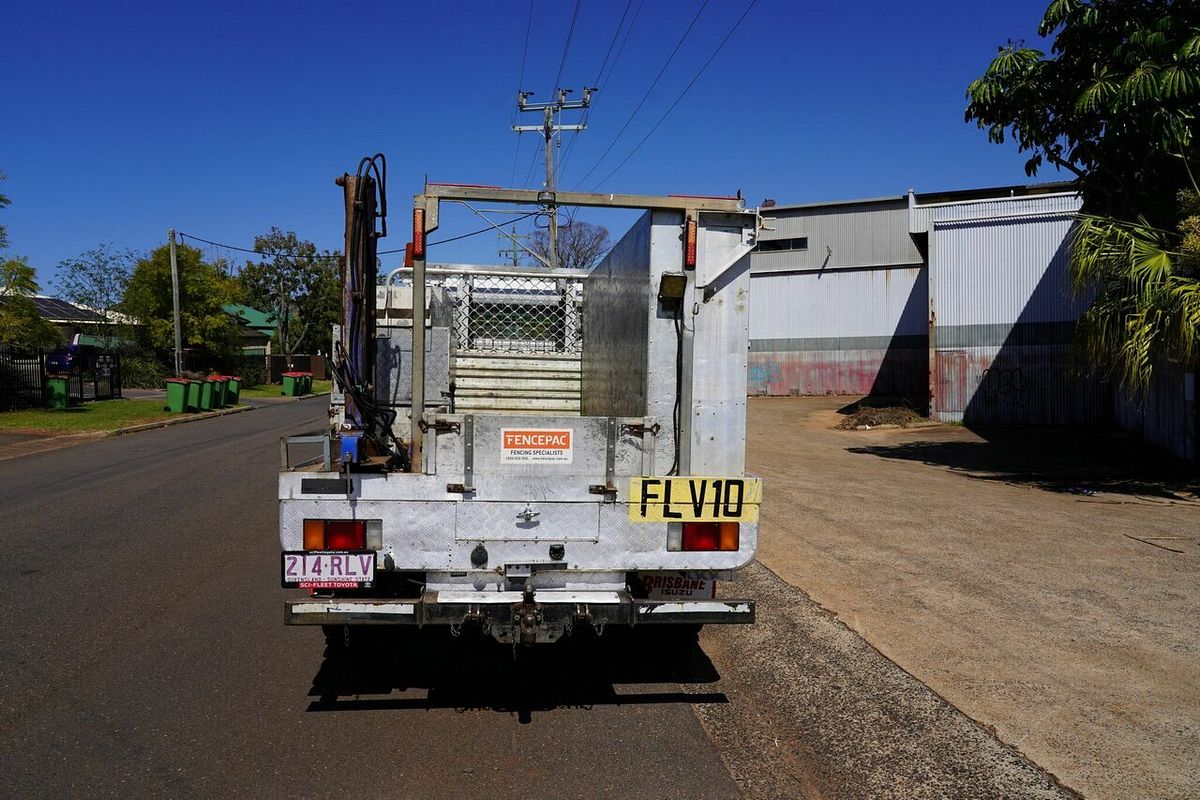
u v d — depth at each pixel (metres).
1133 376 11.53
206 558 7.65
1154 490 12.51
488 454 4.17
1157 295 11.30
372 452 4.57
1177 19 12.30
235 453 16.11
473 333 6.88
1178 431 16.16
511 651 5.41
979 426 23.47
